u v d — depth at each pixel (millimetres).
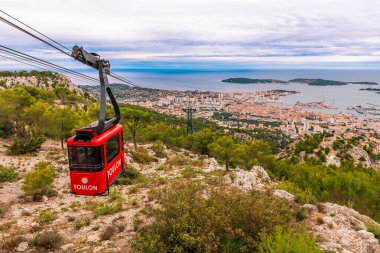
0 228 11875
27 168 22469
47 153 28844
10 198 16234
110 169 13641
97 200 16547
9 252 9633
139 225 11891
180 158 32594
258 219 9117
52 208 14977
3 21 8406
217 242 8422
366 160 75312
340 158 71812
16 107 35531
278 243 7398
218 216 9039
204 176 22453
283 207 10430
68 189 18875
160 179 20484
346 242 10500
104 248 10031
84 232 11672
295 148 85250
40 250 9891
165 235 9352
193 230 8938
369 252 9969
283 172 39812
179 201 10016
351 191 21141
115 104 16172
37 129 32531
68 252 9820
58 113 32062
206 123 151250
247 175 21406
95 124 14047
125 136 36156
